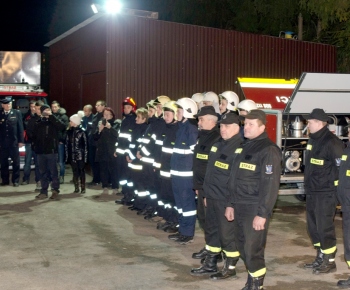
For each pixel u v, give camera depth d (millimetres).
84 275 6324
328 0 16938
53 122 10969
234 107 8930
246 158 5379
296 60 16453
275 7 20750
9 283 6039
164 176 8242
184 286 5961
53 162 11062
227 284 6047
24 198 11242
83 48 15305
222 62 15062
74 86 16344
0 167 12953
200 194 6980
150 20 13852
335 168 6277
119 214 9742
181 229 7777
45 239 7992
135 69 13727
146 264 6773
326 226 6379
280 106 10672
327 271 6461
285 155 9656
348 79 9320
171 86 14242
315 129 6391
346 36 18453
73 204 10625
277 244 7844
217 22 25219
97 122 12398
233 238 6109
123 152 10500
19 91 13953
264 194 5238
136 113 9961
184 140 7543
